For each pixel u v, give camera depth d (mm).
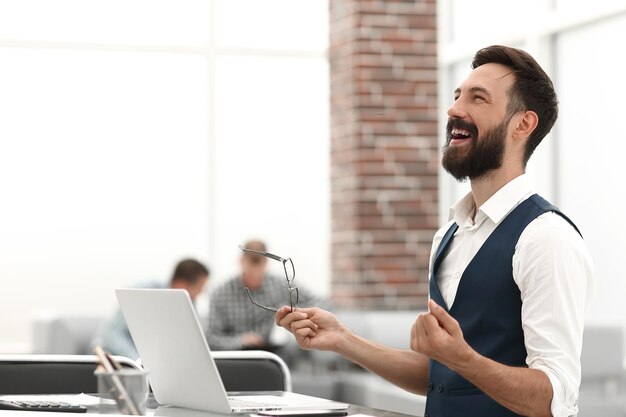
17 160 8148
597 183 7062
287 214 8508
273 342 7441
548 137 7508
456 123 2754
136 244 8328
